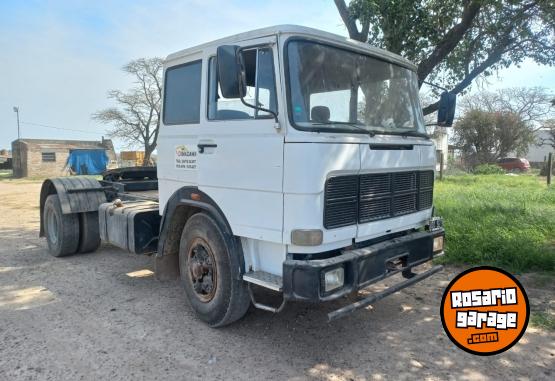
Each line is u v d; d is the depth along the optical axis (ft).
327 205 11.93
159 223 18.22
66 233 23.53
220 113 13.91
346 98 13.51
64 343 13.92
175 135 15.79
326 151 11.78
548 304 16.34
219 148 13.80
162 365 12.57
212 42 14.14
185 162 15.34
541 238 24.08
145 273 21.33
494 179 66.95
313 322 15.38
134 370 12.30
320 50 12.93
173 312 16.38
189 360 12.83
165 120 16.38
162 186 16.63
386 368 12.35
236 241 13.61
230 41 13.44
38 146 142.92
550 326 14.66
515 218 28.09
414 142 14.93
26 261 23.73
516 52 28.09
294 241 11.83
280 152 12.00
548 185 51.93
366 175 13.06
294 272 11.61
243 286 13.80
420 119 16.56
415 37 25.79
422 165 15.42
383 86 14.98
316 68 12.73
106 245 27.12
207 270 14.90
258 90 12.60
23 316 16.14
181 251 15.81
